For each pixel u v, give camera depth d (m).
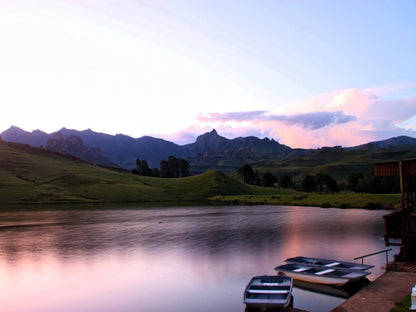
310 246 47.66
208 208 119.75
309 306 24.61
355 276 27.34
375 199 113.44
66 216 94.19
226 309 25.66
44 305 27.27
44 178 192.88
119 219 86.19
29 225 75.19
